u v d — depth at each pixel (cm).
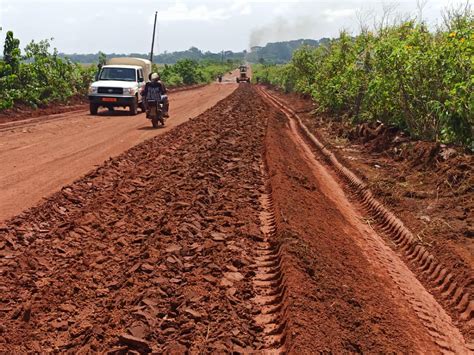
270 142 1357
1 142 1411
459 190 902
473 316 547
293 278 532
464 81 1026
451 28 1223
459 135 1060
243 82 7288
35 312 487
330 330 451
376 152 1360
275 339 446
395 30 1544
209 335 441
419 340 495
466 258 663
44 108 2430
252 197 909
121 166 1134
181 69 6366
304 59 2970
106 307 495
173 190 900
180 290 520
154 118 1816
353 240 784
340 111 2077
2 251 631
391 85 1280
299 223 734
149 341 427
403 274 676
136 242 671
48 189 916
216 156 1198
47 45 2878
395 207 905
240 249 650
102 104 2280
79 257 625
